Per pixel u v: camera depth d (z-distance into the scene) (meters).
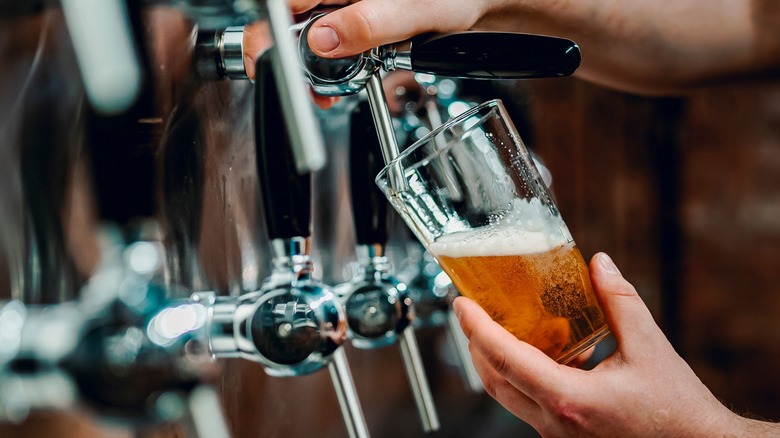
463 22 0.74
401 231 1.11
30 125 0.47
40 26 0.48
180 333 0.41
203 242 0.67
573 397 0.67
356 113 0.78
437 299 0.98
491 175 0.66
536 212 0.67
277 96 0.60
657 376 0.70
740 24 1.21
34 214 0.47
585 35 1.11
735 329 2.64
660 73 1.21
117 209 0.52
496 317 0.67
